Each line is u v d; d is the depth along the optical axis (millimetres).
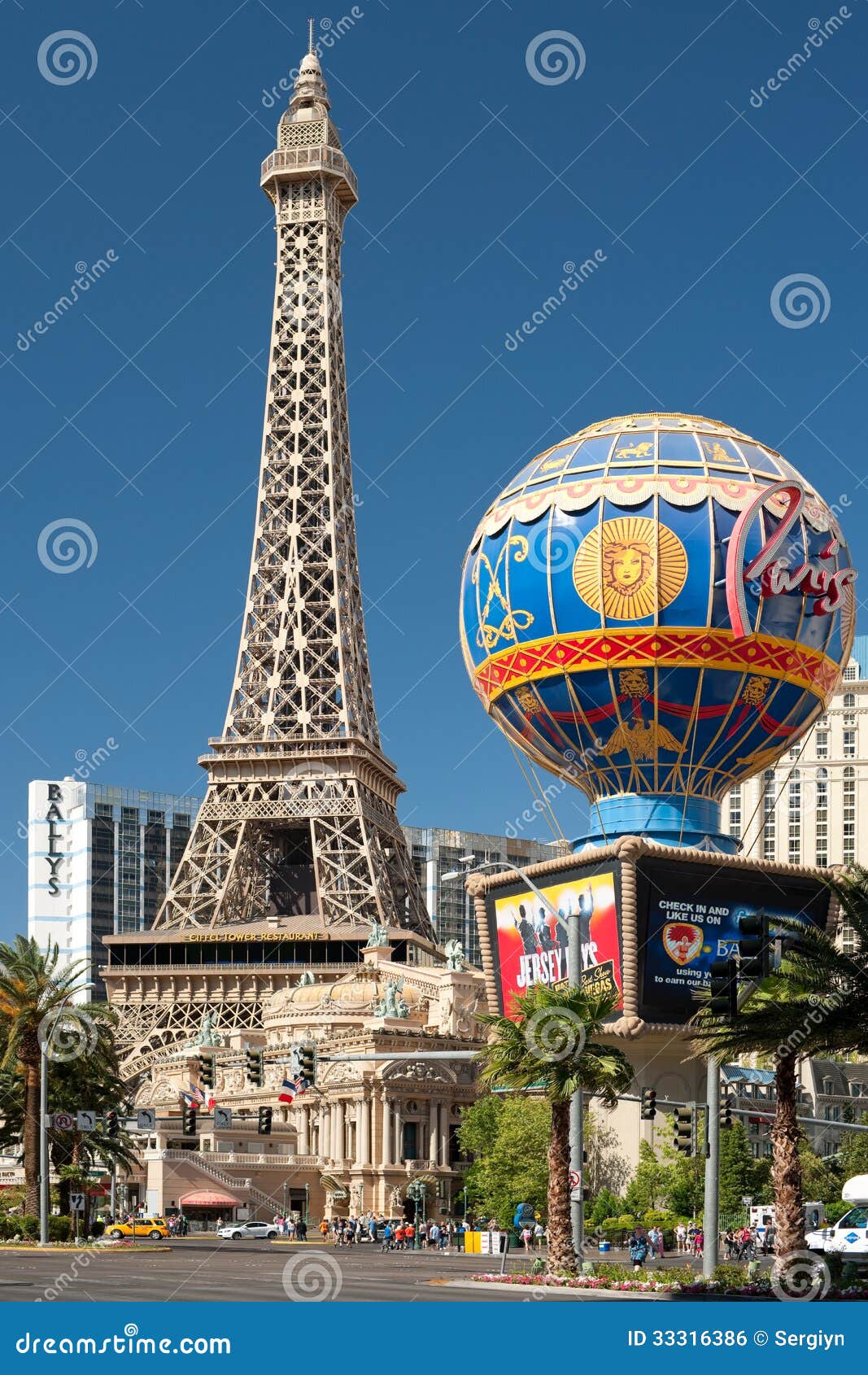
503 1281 76500
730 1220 142375
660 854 140125
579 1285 73625
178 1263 95750
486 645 146250
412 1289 71812
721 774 145750
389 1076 181375
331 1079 187625
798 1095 191250
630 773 145000
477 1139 161500
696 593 135250
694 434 142250
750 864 144250
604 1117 151500
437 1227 146625
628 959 139250
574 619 137500
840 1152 173875
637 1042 145125
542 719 144375
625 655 136375
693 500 136500
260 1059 86500
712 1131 75188
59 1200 129125
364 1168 178125
